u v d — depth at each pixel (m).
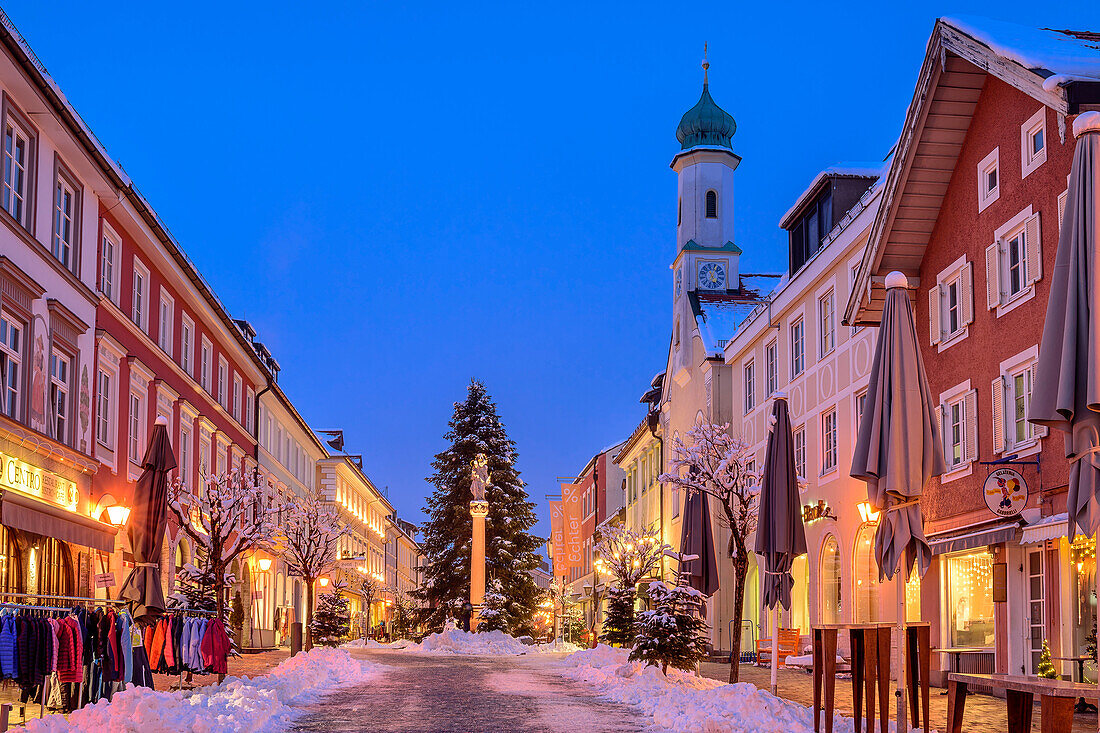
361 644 54.84
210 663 17.00
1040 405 9.99
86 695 13.51
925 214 22.50
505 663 30.45
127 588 17.97
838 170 30.06
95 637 13.42
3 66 18.89
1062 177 18.00
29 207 20.84
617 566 32.56
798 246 33.09
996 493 18.48
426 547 55.06
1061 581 17.70
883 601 24.44
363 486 77.88
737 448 21.67
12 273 19.19
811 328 30.19
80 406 23.11
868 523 24.06
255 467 43.62
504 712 16.22
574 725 14.68
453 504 55.06
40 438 20.09
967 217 21.36
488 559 53.97
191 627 16.81
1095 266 9.60
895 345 12.68
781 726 13.52
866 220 25.52
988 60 18.80
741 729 13.59
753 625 36.72
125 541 25.22
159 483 18.64
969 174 21.31
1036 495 18.44
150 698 12.73
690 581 21.86
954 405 21.97
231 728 12.91
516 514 54.94
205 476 27.58
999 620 19.36
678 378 44.09
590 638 46.53
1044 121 18.61
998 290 20.06
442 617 53.09
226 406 39.09
